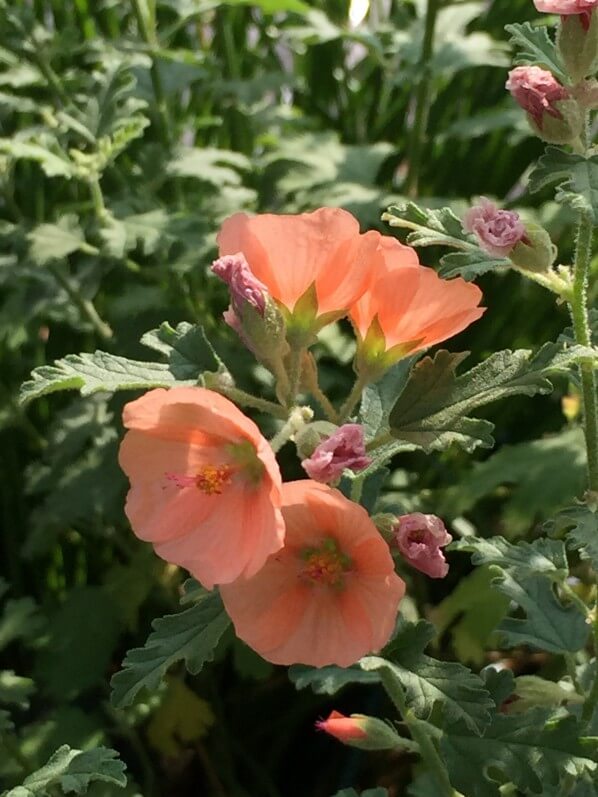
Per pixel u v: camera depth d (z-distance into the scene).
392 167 0.84
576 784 0.52
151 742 0.69
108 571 0.76
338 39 0.82
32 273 0.70
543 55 0.48
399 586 0.43
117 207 0.68
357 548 0.43
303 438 0.44
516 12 0.83
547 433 0.80
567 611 0.53
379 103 0.88
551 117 0.46
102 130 0.65
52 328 0.79
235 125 0.84
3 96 0.69
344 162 0.74
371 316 0.45
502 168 0.84
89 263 0.71
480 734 0.45
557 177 0.46
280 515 0.42
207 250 0.65
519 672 0.71
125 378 0.45
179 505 0.44
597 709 0.51
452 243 0.48
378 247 0.44
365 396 0.49
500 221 0.46
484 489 0.66
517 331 0.81
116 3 0.78
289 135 0.79
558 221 0.70
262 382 0.68
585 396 0.48
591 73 0.46
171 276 0.70
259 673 0.65
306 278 0.45
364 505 0.50
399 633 0.46
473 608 0.66
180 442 0.44
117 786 0.60
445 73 0.74
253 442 0.43
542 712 0.49
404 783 0.70
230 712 0.74
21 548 0.76
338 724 0.50
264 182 0.79
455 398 0.45
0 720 0.59
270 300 0.44
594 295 0.70
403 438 0.45
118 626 0.71
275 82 0.78
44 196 0.82
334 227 0.44
